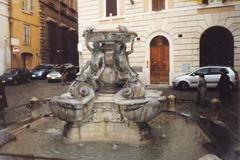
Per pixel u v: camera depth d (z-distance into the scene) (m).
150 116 8.27
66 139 8.59
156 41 26.41
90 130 8.70
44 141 8.78
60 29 49.53
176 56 25.45
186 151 7.80
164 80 26.11
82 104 8.38
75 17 58.88
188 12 24.80
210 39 24.78
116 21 28.30
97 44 9.23
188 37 24.94
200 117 11.82
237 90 21.12
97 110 8.77
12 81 28.95
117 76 9.09
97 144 8.43
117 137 8.63
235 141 8.29
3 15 33.50
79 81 9.00
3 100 13.80
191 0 24.62
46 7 43.75
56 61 47.91
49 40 45.06
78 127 8.62
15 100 18.47
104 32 8.95
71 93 8.96
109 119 8.70
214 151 7.45
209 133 9.25
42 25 42.28
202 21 24.38
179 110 13.77
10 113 13.41
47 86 27.75
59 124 10.90
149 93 9.73
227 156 6.99
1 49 33.16
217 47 24.64
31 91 23.59
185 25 24.98
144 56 26.77
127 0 27.50
